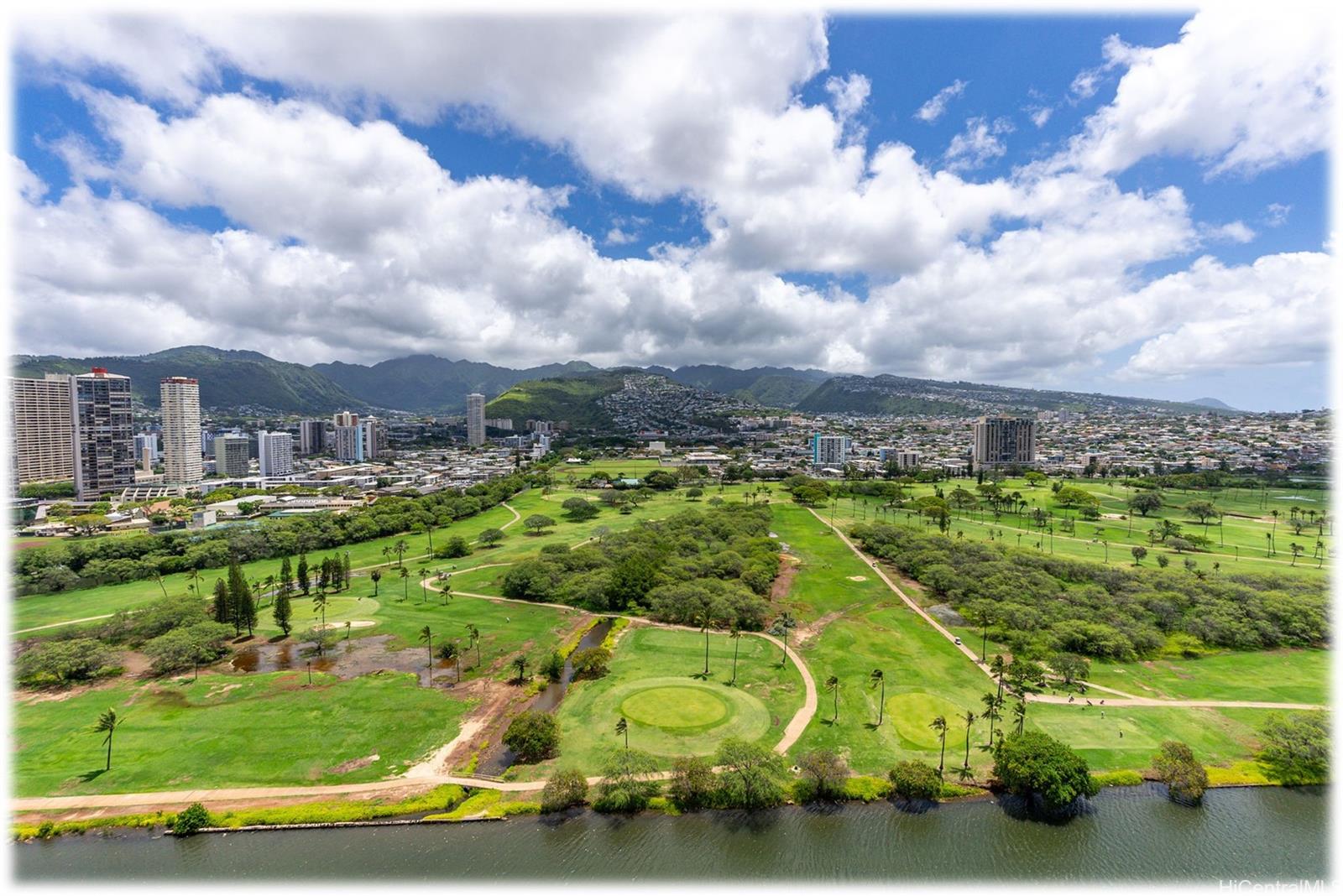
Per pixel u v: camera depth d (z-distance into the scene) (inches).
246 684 4143.7
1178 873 2598.4
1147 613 4955.7
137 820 2810.0
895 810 2923.2
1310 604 4879.4
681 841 2743.6
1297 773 3142.2
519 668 4138.8
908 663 4434.1
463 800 2972.4
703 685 4069.9
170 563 6943.9
